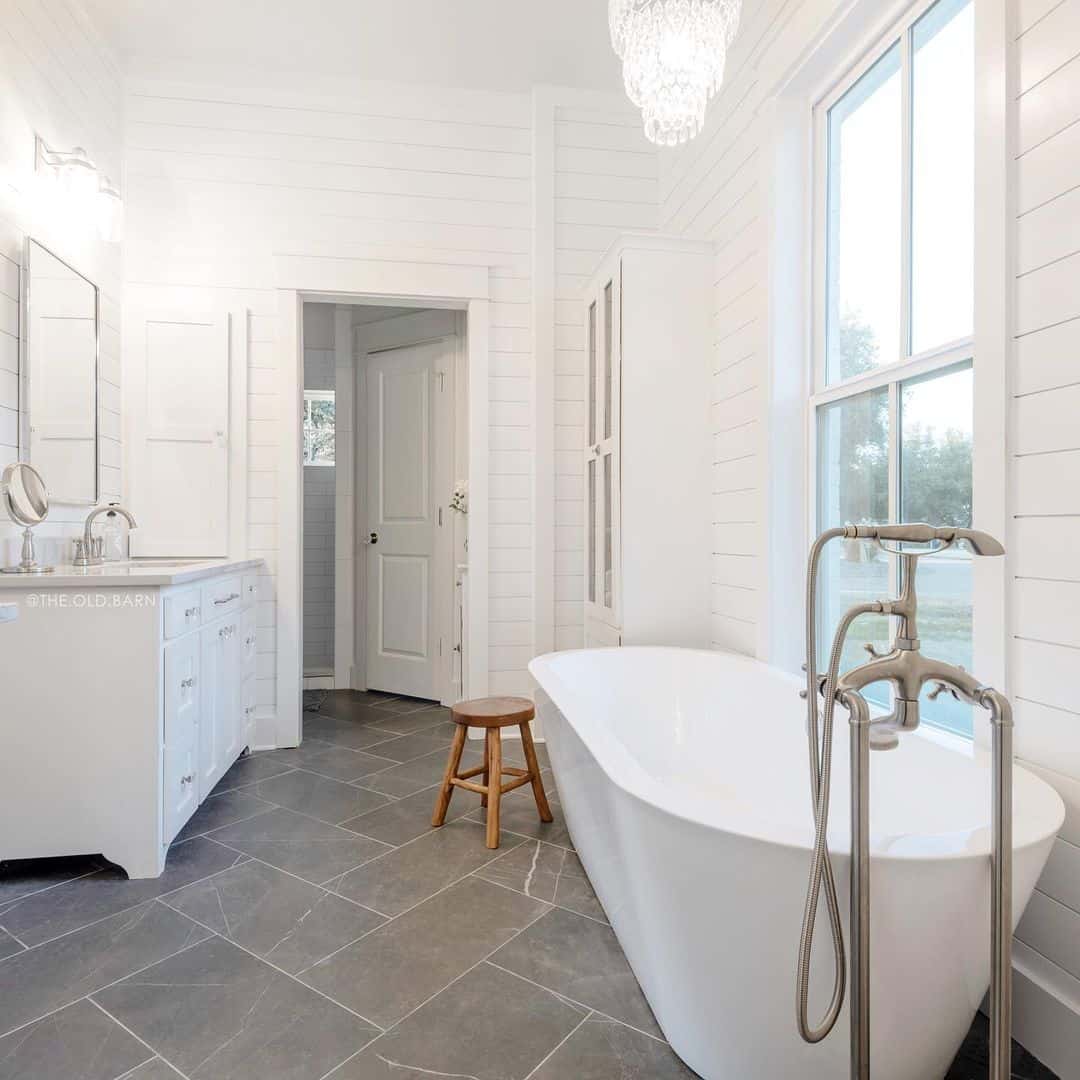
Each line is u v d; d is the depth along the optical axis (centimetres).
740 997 121
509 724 247
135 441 332
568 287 368
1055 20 139
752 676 233
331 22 310
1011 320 150
